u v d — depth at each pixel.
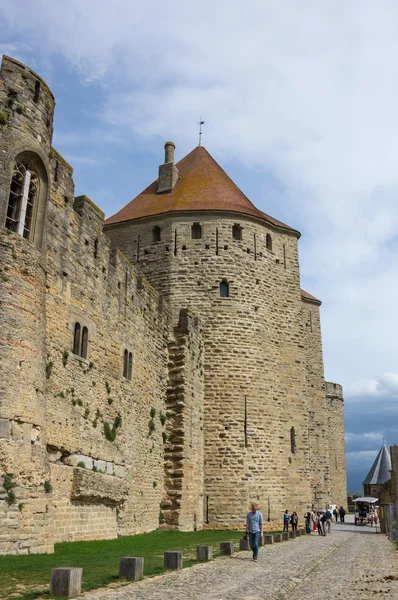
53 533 16.16
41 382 15.28
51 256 17.69
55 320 17.59
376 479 74.50
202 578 11.90
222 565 14.41
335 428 56.12
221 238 32.41
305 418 33.38
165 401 27.81
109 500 20.20
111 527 20.41
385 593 11.16
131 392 23.34
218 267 31.91
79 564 12.58
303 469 32.53
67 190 19.09
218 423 30.20
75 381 18.52
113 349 21.81
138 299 25.00
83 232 20.08
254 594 10.18
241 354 31.23
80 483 17.72
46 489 14.48
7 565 11.77
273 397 32.00
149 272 32.50
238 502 29.30
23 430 14.15
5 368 14.09
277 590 10.78
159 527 25.94
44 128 16.84
